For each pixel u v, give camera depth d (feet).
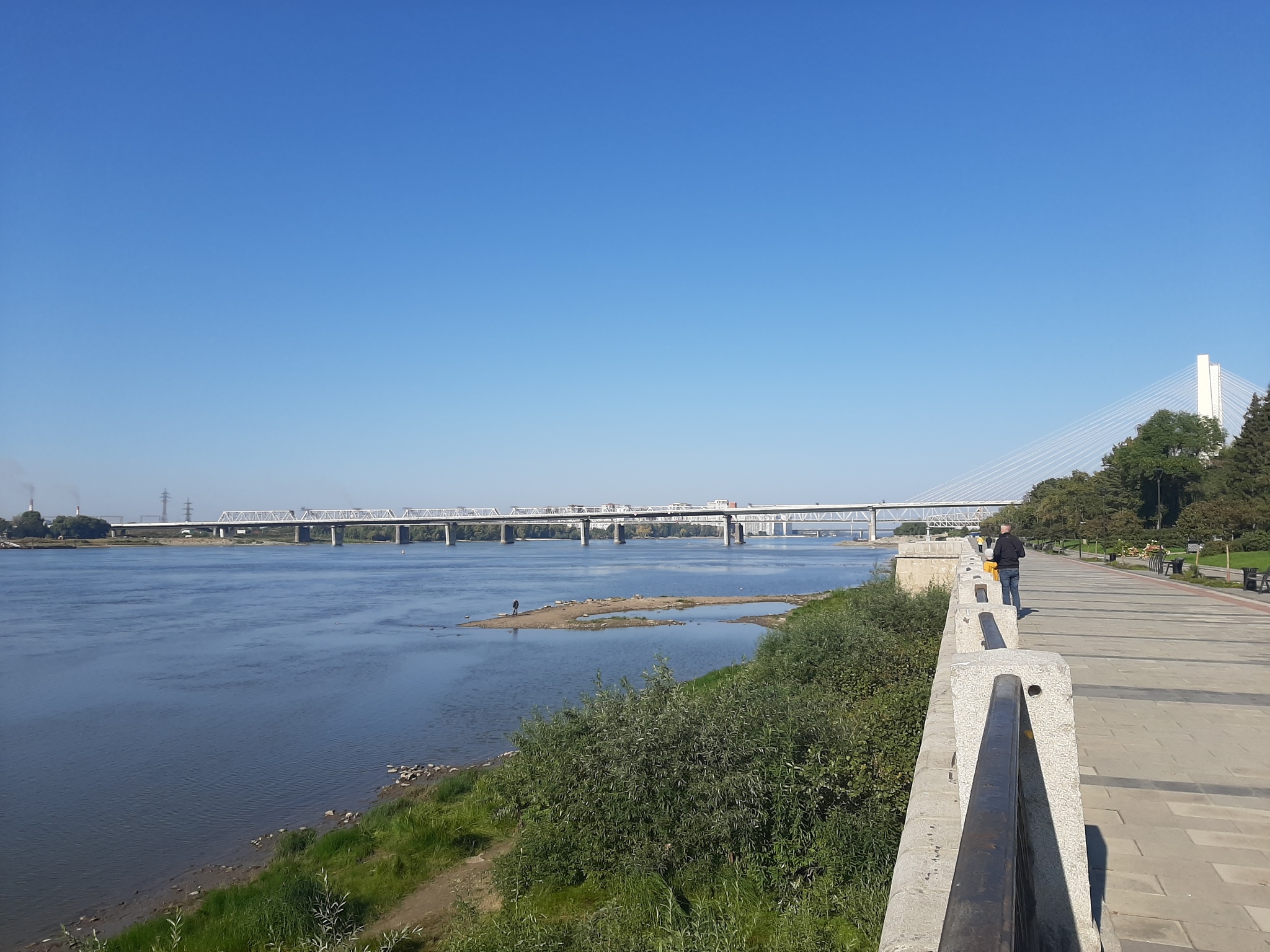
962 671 13.25
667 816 35.14
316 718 87.61
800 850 32.83
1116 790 22.82
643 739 36.63
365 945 36.60
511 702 93.86
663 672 42.24
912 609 69.51
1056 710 12.91
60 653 131.44
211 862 50.88
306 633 153.28
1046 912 12.81
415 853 47.03
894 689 47.19
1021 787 10.99
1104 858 18.38
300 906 39.93
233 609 195.72
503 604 207.00
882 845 30.73
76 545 639.35
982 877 6.97
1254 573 85.56
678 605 190.08
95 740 79.66
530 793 44.68
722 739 36.47
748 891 32.09
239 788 64.59
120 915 44.34
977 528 474.90
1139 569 134.51
